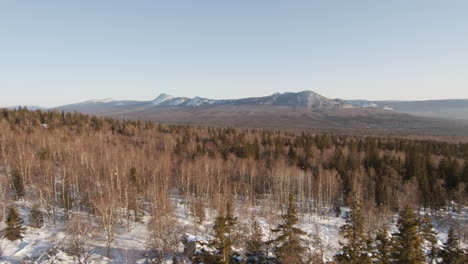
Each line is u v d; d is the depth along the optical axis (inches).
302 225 2329.0
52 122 4315.9
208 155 3607.3
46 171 2190.0
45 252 1483.8
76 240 1523.1
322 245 1898.4
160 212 1796.3
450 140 7721.5
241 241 1754.4
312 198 3004.4
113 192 1921.8
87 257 1444.4
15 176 2082.9
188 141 4247.0
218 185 2669.8
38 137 3115.2
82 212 2026.3
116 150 3004.4
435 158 4023.1
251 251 1551.4
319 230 2233.0
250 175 3189.0
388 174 3248.0
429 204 2851.9
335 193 2979.8
